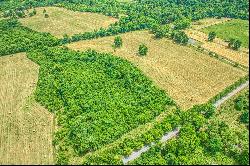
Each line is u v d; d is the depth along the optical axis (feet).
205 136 643.04
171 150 607.37
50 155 609.42
